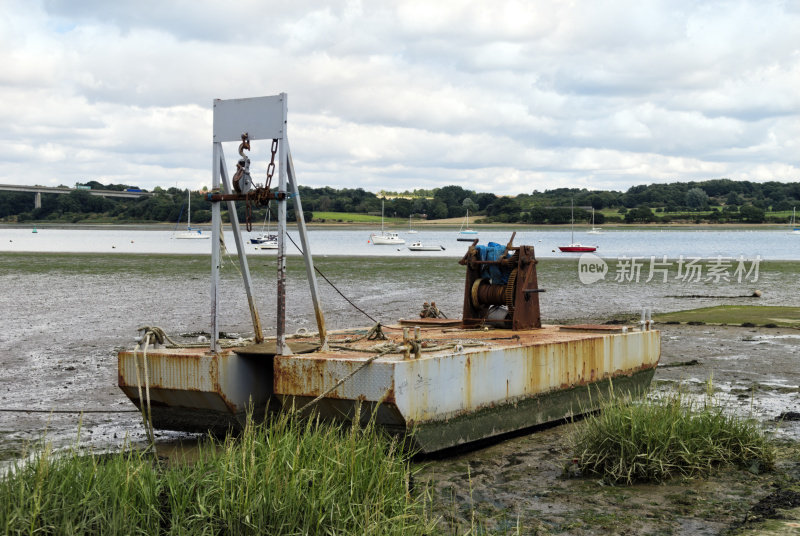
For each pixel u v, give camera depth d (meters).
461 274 36.59
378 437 7.16
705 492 7.16
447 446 8.02
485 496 7.09
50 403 10.85
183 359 8.35
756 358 14.43
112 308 22.56
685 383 12.16
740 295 26.81
